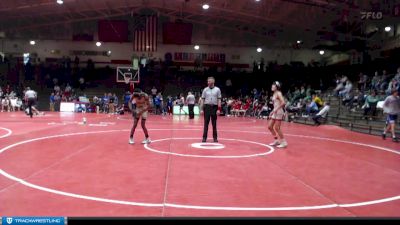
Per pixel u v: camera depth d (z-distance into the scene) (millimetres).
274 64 37844
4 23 36312
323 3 23656
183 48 39844
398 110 12484
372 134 14906
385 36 30891
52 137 11398
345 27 30234
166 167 6785
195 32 39625
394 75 19656
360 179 6156
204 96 10594
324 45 37688
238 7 29625
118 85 37562
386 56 30594
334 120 19609
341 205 4605
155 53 39781
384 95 17453
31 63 38812
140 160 7496
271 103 26219
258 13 30469
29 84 36531
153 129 14898
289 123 22375
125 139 11133
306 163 7590
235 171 6562
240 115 30531
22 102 31391
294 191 5246
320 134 14672
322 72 33062
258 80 37062
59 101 32656
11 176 5855
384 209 4473
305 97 24328
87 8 33062
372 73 26188
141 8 35344
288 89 34062
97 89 37125
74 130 13859
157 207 4352
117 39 36969
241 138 12086
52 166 6734
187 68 39906
